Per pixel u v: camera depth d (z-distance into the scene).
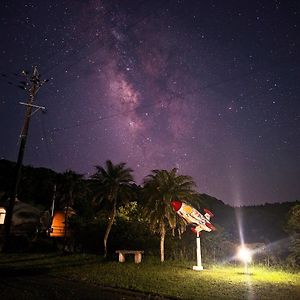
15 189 28.08
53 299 14.36
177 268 30.12
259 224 58.41
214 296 16.44
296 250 33.66
